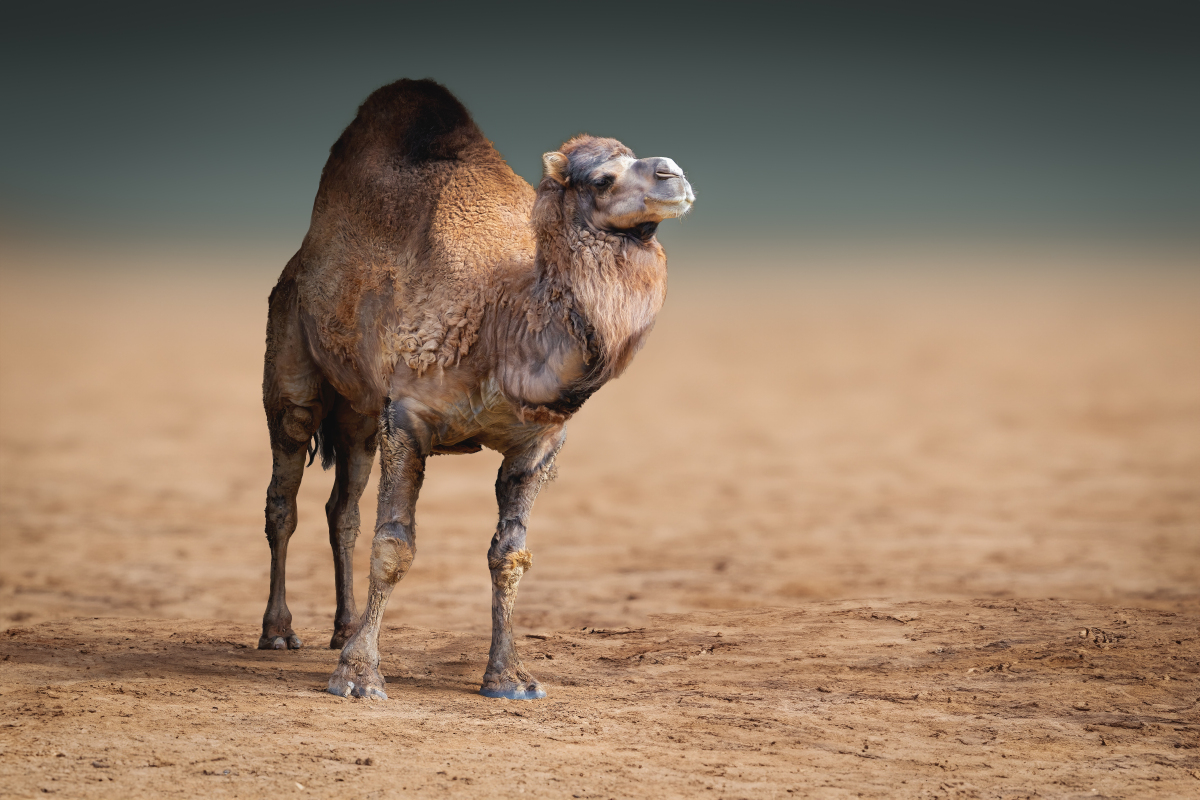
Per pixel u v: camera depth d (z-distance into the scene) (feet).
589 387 93.25
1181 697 100.89
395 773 77.66
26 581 164.45
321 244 111.86
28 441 344.90
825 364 627.05
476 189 104.27
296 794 73.15
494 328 95.30
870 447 354.13
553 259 91.97
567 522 230.48
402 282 100.78
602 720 92.99
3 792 71.56
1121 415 419.74
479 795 74.23
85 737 82.23
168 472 294.66
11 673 101.91
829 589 160.35
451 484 282.77
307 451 122.42
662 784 77.77
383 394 103.45
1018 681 106.32
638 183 88.99
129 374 560.20
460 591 162.81
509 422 98.22
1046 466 307.58
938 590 156.76
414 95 111.04
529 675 101.04
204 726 86.12
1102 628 125.08
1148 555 184.24
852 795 76.89
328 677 104.94
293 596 159.02
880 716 95.66
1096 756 85.97
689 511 244.83
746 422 420.36
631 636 127.75
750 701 99.91
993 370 583.58
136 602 152.97
